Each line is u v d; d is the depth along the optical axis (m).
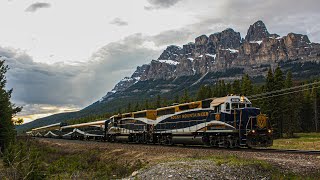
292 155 21.78
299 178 16.58
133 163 28.41
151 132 45.88
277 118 72.56
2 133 35.56
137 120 50.34
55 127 101.25
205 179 16.19
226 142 31.41
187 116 37.78
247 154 23.12
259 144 28.53
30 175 17.44
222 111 31.67
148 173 18.95
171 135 41.22
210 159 21.12
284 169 18.05
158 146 37.94
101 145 47.00
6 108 36.88
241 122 29.52
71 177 24.59
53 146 58.47
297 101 90.69
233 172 17.19
